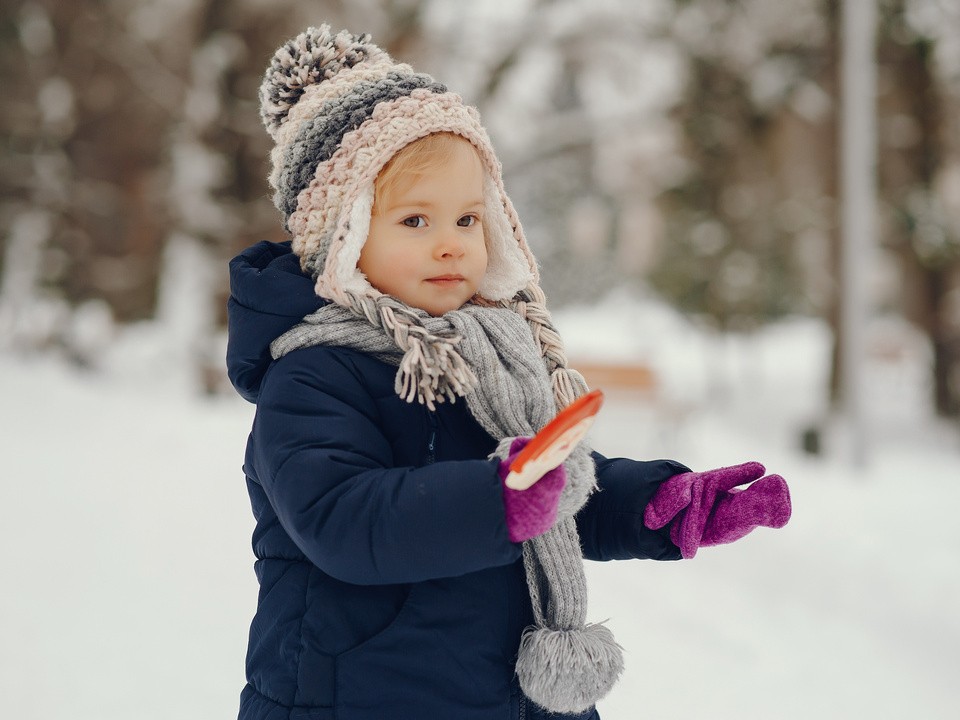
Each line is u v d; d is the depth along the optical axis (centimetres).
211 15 1698
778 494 163
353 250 165
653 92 1686
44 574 510
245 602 473
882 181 1353
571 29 1773
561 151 1881
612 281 2938
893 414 1468
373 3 1688
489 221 185
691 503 167
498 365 162
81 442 959
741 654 430
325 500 149
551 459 135
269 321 168
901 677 408
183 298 1694
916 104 1335
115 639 418
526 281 187
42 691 362
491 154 178
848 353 973
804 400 1625
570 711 158
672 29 1562
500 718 160
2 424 1022
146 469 826
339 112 169
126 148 1852
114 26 1753
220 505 688
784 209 1589
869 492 843
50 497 700
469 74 1836
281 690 158
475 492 141
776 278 1609
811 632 461
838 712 368
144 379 1638
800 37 1454
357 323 164
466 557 142
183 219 1653
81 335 1812
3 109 1788
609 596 519
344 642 156
